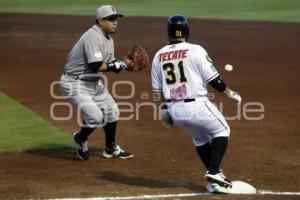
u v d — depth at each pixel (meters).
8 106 41.88
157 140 34.25
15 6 109.94
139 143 33.69
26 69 56.19
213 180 24.94
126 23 86.88
